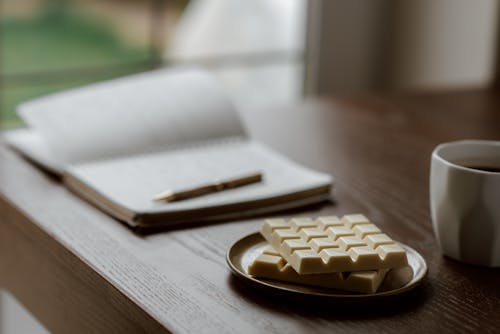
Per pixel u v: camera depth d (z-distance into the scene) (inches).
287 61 105.3
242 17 157.9
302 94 104.0
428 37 100.3
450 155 38.1
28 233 41.3
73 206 42.3
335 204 43.0
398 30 103.8
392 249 34.6
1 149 49.9
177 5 263.3
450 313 33.6
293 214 41.8
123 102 49.1
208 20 206.1
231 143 49.0
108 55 343.3
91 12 339.3
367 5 101.5
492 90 68.4
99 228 40.1
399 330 32.5
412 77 103.2
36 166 47.4
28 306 42.8
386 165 48.8
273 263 34.9
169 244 38.6
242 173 44.7
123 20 341.4
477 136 54.8
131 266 36.7
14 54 339.0
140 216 39.8
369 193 44.6
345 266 34.1
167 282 35.4
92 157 46.1
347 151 50.8
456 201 36.4
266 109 58.7
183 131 48.4
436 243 39.1
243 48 166.1
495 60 78.9
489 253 36.6
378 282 34.3
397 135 54.4
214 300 34.2
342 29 100.5
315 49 100.3
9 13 337.4
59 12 338.3
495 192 35.8
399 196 44.3
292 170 45.5
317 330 32.4
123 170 44.5
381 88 106.3
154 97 49.7
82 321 37.9
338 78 102.3
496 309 34.0
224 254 37.9
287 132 53.9
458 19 96.1
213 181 43.4
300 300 33.7
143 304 33.9
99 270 36.3
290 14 114.0
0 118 247.9
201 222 40.7
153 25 117.3
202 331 32.3
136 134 47.5
